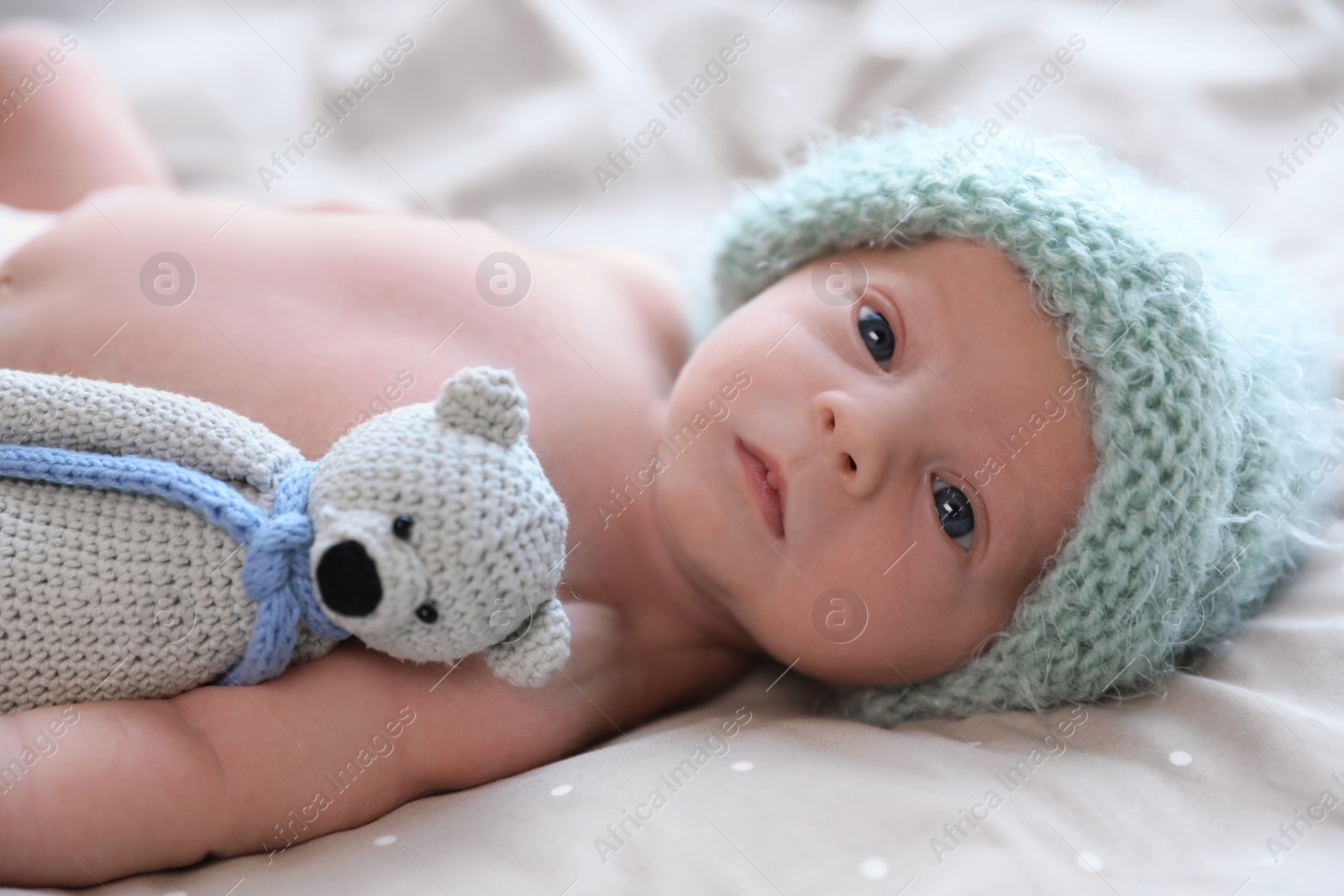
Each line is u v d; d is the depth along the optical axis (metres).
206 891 0.90
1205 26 2.10
